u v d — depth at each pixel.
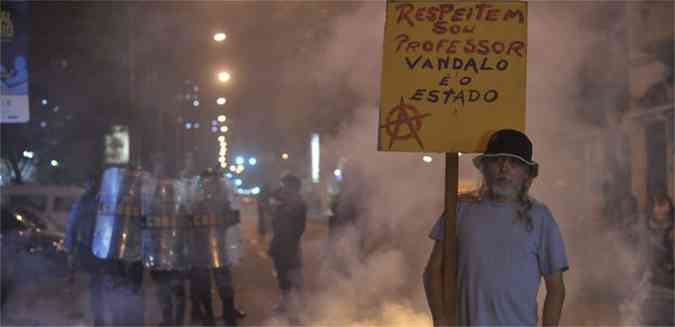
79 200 10.23
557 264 3.91
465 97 4.41
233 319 10.28
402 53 4.45
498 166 4.00
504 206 3.99
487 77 4.42
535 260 3.94
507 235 3.92
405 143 4.41
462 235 4.04
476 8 4.45
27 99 12.62
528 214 3.94
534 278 3.92
